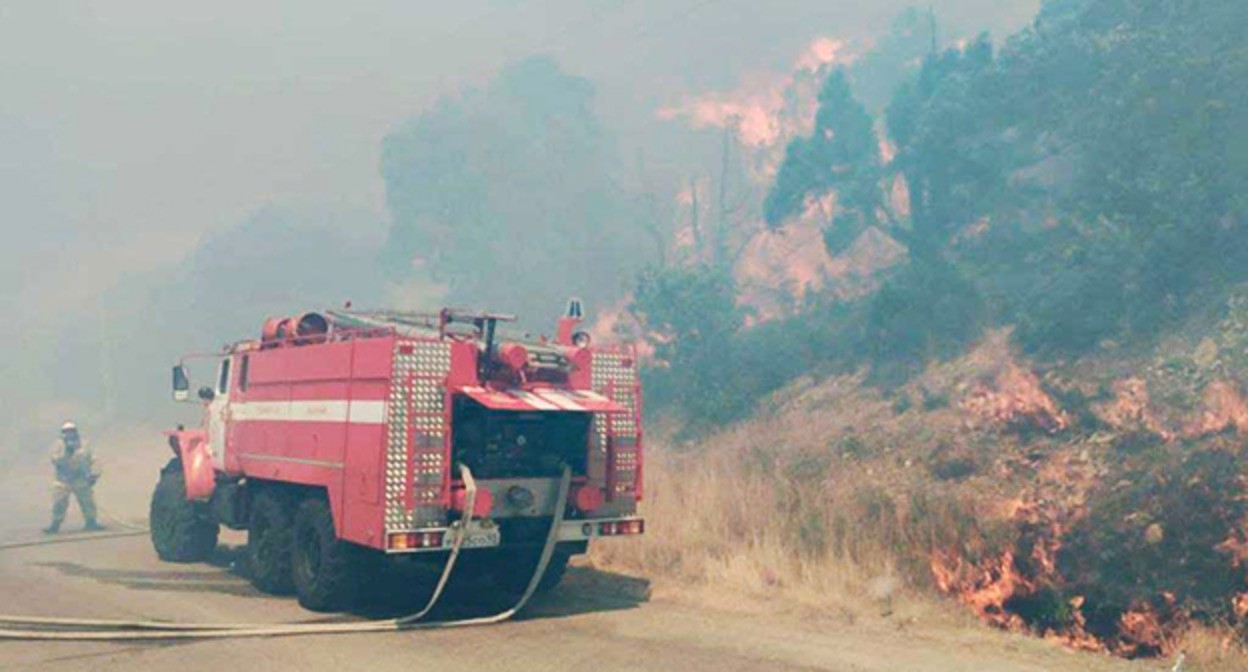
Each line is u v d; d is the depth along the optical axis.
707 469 15.73
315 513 9.52
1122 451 12.38
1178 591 8.96
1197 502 10.02
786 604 9.31
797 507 12.57
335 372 9.45
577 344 10.34
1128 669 7.37
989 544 10.29
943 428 15.45
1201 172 16.97
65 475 17.22
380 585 10.88
